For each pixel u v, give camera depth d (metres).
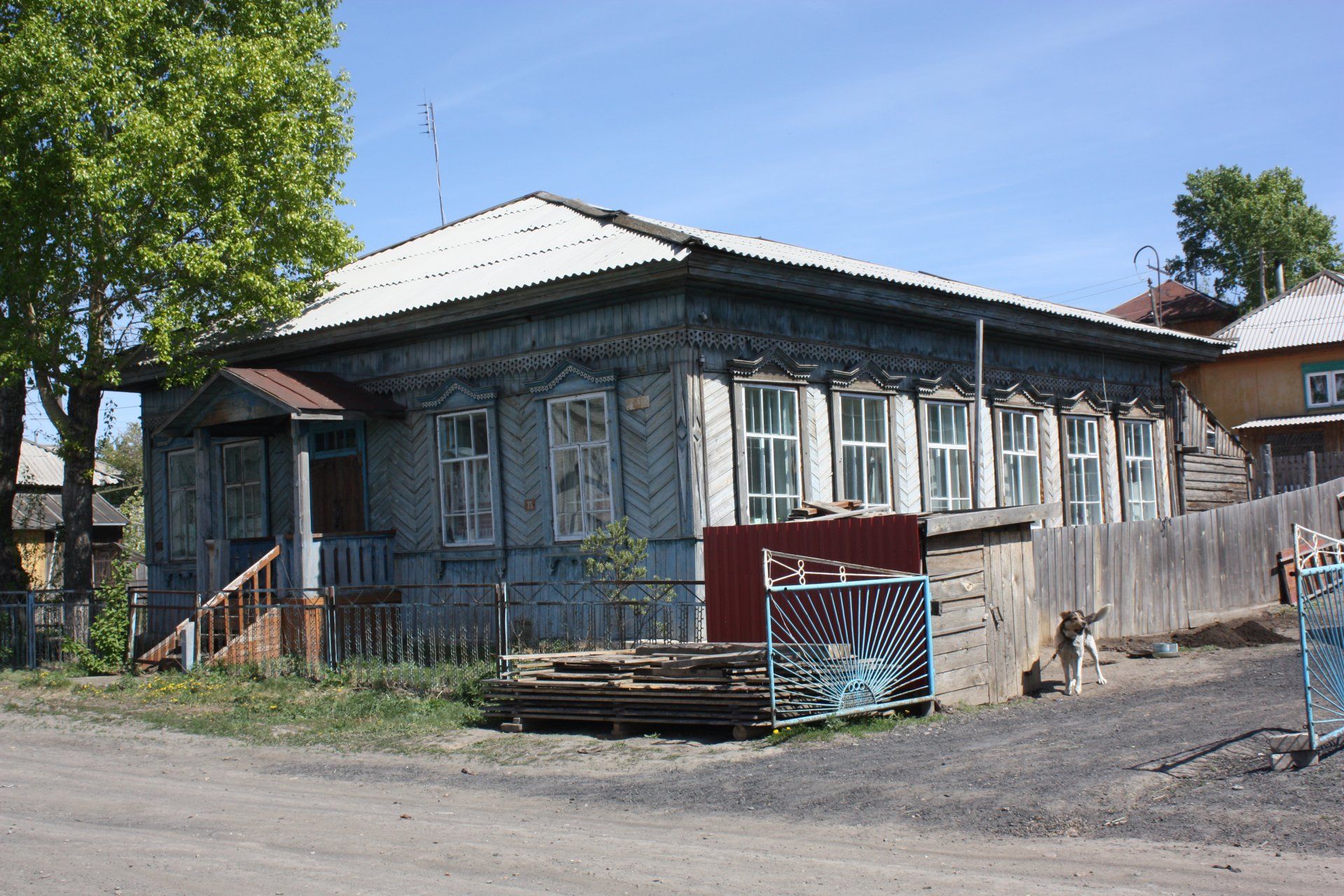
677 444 15.60
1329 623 9.25
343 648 16.89
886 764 9.76
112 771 11.26
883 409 18.94
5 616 19.83
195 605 17.44
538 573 17.12
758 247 20.75
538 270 17.30
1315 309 41.94
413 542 18.80
